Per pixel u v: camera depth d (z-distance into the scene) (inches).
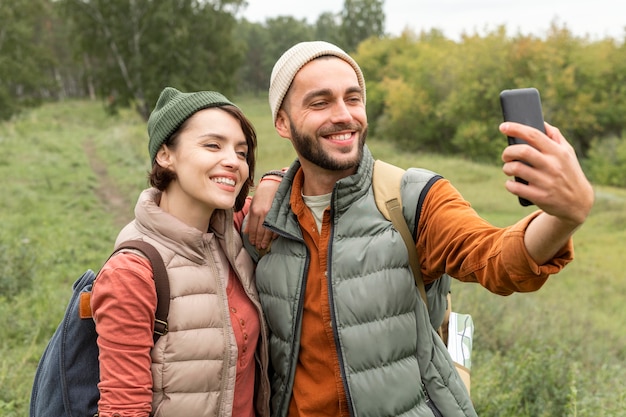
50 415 72.9
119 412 63.4
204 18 1631.4
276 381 80.2
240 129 76.7
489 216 705.6
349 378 72.0
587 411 143.9
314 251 77.3
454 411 74.3
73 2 1519.4
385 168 77.0
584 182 48.7
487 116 1389.0
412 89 1508.4
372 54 1883.6
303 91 73.5
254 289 80.7
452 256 66.8
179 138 73.8
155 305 67.7
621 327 317.1
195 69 1606.8
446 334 90.8
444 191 71.7
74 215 456.4
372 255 72.7
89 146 1013.8
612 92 1289.4
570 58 1311.5
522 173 48.8
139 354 65.3
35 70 1656.0
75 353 72.1
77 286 75.2
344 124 72.9
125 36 1565.0
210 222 78.8
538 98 51.8
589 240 601.3
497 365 181.5
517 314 270.1
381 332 71.9
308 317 76.4
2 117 1396.4
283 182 79.5
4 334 202.7
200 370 69.3
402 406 72.4
